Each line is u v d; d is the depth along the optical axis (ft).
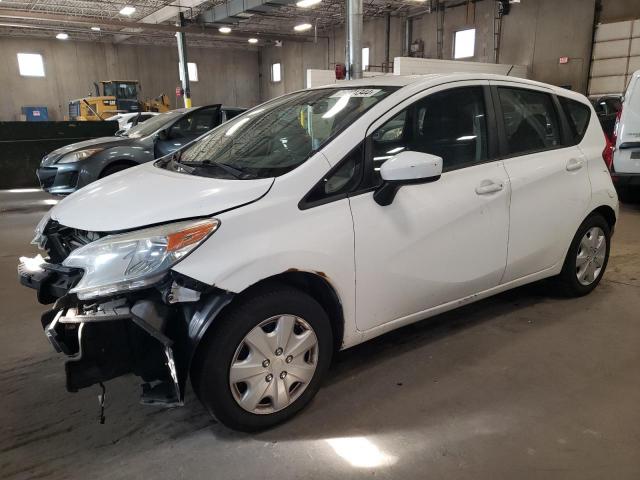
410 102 8.23
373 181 7.60
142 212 6.73
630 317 10.69
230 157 8.34
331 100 8.85
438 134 8.57
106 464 6.50
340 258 7.16
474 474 6.23
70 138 33.63
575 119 11.00
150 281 6.01
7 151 31.60
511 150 9.56
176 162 8.98
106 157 21.47
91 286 6.23
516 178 9.34
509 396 7.88
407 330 10.22
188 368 6.25
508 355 9.16
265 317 6.72
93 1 54.13
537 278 10.45
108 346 6.20
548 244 10.24
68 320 6.10
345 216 7.23
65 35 67.00
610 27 41.50
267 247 6.52
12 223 21.43
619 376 8.43
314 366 7.35
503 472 6.26
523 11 47.47
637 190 23.56
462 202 8.50
